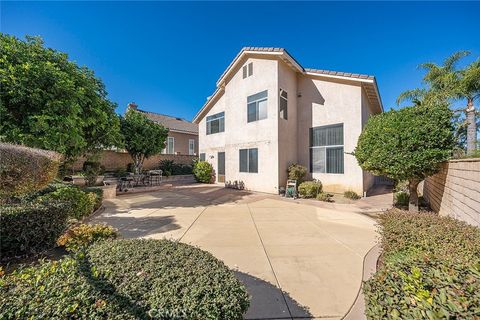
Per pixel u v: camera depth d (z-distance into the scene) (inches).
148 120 676.1
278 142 501.7
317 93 534.6
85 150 419.8
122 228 253.9
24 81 281.4
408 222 143.8
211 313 70.1
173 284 80.0
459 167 208.2
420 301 61.7
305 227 262.7
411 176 264.5
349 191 462.3
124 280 81.0
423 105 266.8
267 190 519.8
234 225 269.6
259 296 127.1
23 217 160.9
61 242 171.3
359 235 233.8
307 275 151.3
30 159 145.3
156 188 579.5
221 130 704.4
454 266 74.6
